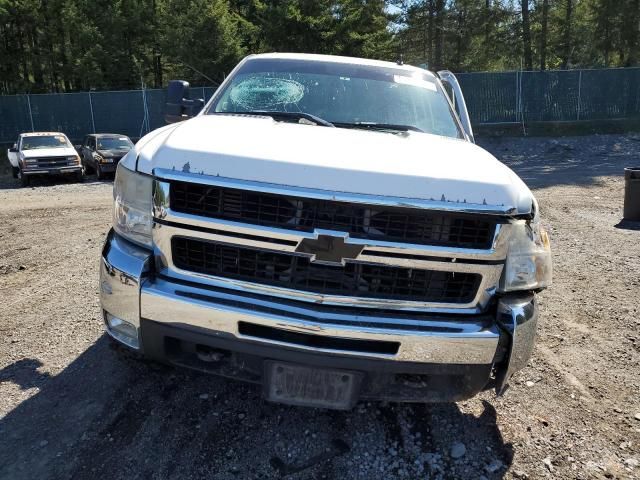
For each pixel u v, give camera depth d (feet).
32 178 58.13
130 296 8.21
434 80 13.85
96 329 13.17
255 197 7.65
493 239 7.84
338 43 91.66
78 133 82.79
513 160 65.98
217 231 7.75
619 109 79.71
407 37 110.11
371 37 93.86
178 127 9.48
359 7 94.27
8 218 30.35
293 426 9.56
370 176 7.57
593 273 19.70
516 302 8.30
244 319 7.74
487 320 8.23
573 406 10.78
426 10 104.73
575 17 114.52
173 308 7.94
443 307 8.05
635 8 101.14
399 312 8.02
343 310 7.90
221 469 8.37
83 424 9.29
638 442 9.64
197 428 9.34
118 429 9.20
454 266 7.83
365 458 8.85
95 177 63.46
